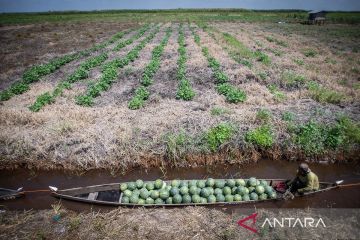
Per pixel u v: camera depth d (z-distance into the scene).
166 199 9.21
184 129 12.66
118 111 14.73
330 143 11.71
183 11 118.50
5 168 11.63
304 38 41.12
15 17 92.00
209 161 11.70
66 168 11.48
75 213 8.94
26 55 31.86
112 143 12.07
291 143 11.88
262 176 11.11
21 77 23.08
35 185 10.73
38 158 11.72
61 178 11.13
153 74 21.59
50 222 8.59
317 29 54.09
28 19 82.62
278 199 9.20
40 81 21.28
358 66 23.42
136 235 8.05
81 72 21.45
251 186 9.50
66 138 12.38
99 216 8.71
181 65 22.58
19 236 8.09
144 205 9.00
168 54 28.59
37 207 9.34
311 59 25.92
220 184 9.64
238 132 12.36
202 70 21.89
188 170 11.55
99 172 11.41
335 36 43.69
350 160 11.71
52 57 30.47
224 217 8.64
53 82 21.03
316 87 17.17
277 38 40.53
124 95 17.67
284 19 78.31
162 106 15.34
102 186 9.76
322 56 27.77
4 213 9.05
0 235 8.11
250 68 22.11
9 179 11.12
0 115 14.23
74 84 20.03
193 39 38.94
